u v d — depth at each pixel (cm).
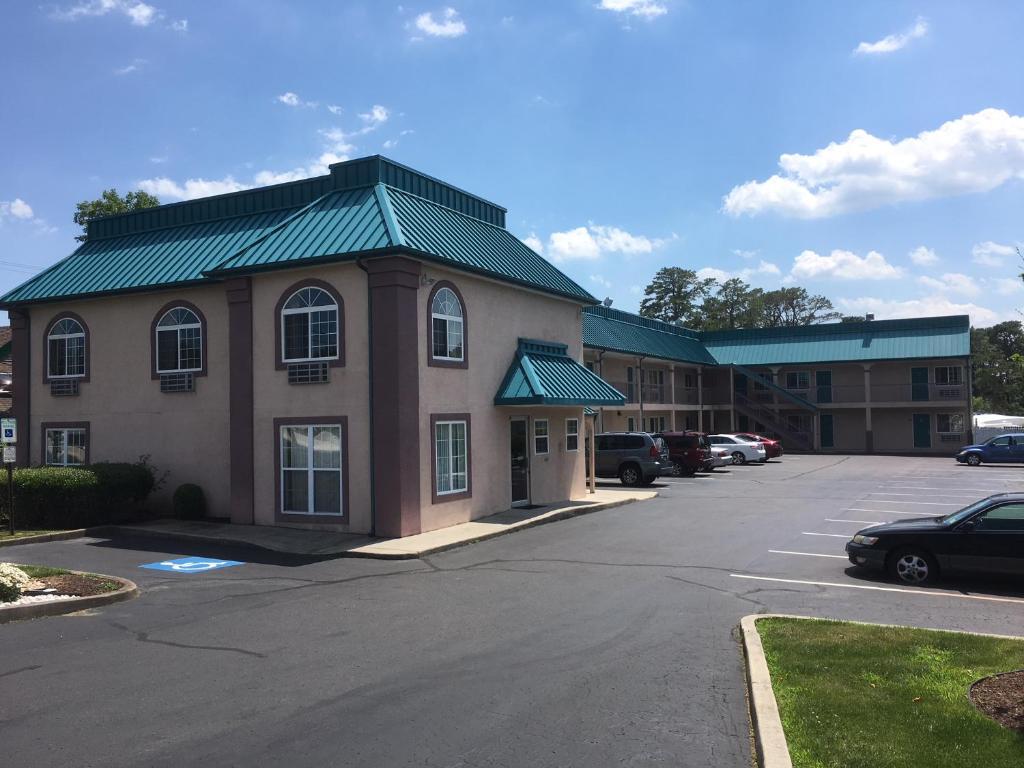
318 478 1546
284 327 1585
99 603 984
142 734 567
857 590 1059
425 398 1542
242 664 736
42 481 1600
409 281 1498
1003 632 839
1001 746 504
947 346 4541
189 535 1509
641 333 4250
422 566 1249
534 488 1947
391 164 1742
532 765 514
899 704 582
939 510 1919
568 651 773
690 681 681
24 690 664
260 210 1891
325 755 530
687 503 2109
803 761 487
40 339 1969
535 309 2006
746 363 4962
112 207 3647
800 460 4053
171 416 1792
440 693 651
